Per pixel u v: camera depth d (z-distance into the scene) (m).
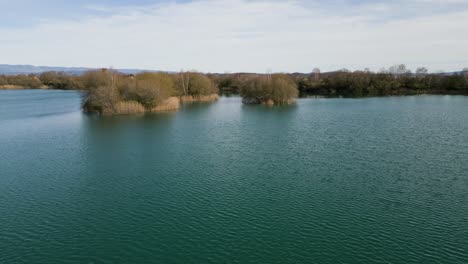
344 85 149.25
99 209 27.56
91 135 55.22
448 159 39.62
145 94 83.44
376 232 23.47
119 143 49.34
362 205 27.64
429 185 31.72
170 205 28.12
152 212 26.92
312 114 77.44
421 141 48.56
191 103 106.31
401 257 20.66
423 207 27.17
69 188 32.06
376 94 137.62
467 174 34.50
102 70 100.06
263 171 36.09
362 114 76.94
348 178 33.75
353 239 22.64
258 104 101.06
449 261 20.20
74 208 27.84
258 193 30.27
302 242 22.38
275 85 100.50
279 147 45.94
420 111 81.50
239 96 137.62
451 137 51.12
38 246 22.33
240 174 35.25
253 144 47.81
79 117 75.38
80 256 21.19
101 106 79.88
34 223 25.44
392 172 35.34
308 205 27.75
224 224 24.86
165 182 33.22
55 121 70.06
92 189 31.73
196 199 29.20
